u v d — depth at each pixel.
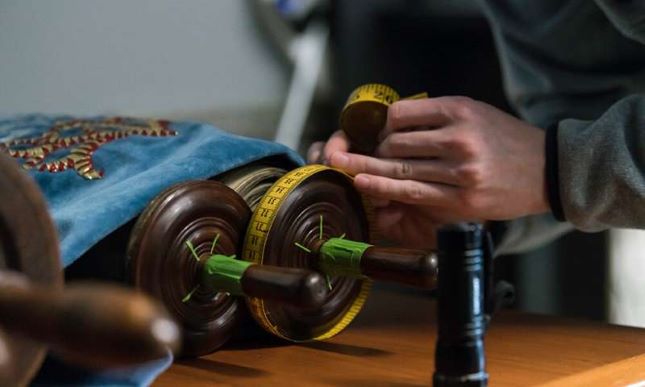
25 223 0.99
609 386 1.14
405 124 1.32
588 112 1.47
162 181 1.17
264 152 1.25
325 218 1.22
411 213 1.36
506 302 1.36
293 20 2.11
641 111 1.30
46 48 1.78
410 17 1.95
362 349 1.22
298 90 2.11
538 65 1.50
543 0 1.48
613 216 1.31
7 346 0.92
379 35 1.98
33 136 1.31
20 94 1.76
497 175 1.30
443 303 1.08
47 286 0.97
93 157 1.25
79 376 1.08
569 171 1.31
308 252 1.21
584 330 1.28
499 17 1.53
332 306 1.24
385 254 1.17
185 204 1.16
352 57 2.03
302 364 1.17
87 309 0.87
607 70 1.46
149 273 1.15
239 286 1.14
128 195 1.16
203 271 1.17
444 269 1.08
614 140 1.29
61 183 1.22
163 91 1.95
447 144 1.29
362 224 1.26
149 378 1.07
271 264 1.19
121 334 0.86
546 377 1.13
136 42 1.89
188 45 1.98
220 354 1.21
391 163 1.30
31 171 1.23
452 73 1.93
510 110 1.84
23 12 1.75
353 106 1.34
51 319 0.88
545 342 1.24
